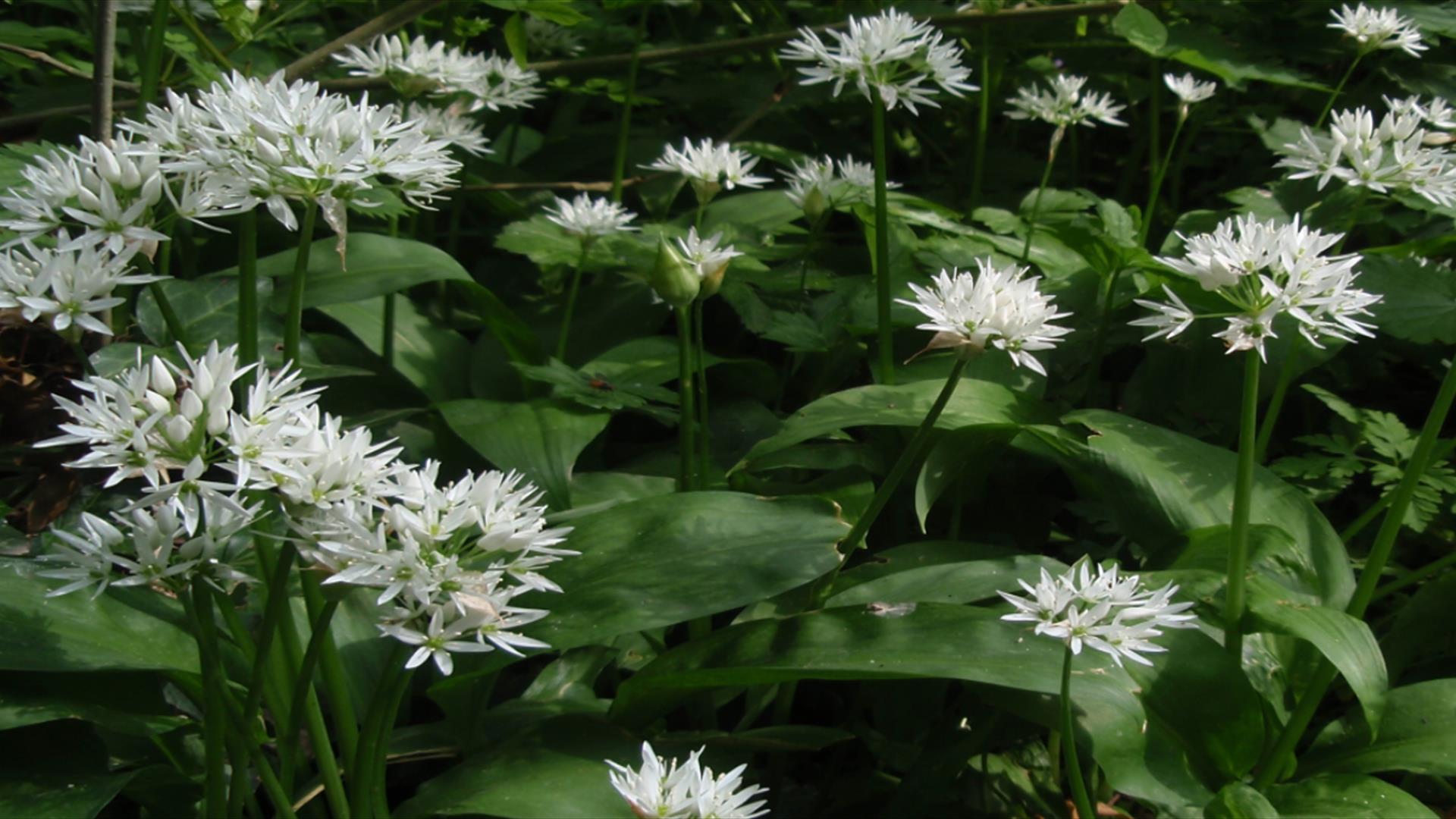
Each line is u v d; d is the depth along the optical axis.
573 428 0.93
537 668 0.92
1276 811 0.80
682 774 0.76
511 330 0.97
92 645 0.80
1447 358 0.98
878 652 0.81
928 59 0.90
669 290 0.87
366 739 0.78
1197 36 1.03
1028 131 1.27
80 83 1.10
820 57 0.90
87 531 0.76
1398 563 0.93
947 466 0.88
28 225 0.77
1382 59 1.08
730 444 0.97
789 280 1.00
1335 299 0.79
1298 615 0.81
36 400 0.91
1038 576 0.85
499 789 0.80
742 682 0.81
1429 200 0.92
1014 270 0.81
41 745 0.80
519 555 0.77
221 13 0.97
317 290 0.93
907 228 1.01
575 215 0.98
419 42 0.98
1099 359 0.95
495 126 1.26
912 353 0.98
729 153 0.99
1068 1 1.15
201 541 0.75
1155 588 0.83
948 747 0.85
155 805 0.83
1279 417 1.00
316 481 0.75
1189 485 0.86
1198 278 0.80
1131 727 0.80
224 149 0.77
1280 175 1.10
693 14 1.34
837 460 0.91
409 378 1.00
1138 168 1.24
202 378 0.74
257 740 0.79
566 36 1.19
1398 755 0.81
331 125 0.77
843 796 0.88
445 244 1.18
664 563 0.82
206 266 1.04
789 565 0.82
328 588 0.75
